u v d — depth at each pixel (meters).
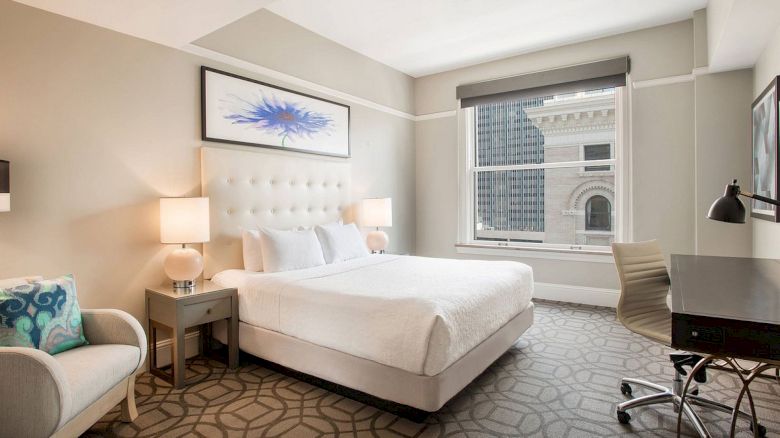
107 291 2.58
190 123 3.00
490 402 2.24
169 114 2.88
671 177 3.88
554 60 4.42
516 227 4.85
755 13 2.42
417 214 5.39
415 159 5.40
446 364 1.98
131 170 2.69
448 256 5.21
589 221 4.40
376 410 2.18
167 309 2.52
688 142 3.80
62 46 2.38
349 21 3.74
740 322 1.11
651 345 3.11
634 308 2.28
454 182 5.12
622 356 2.88
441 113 5.19
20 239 2.24
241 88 3.29
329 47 4.11
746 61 3.24
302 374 2.66
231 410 2.19
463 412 2.14
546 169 4.62
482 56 4.67
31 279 2.03
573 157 4.47
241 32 3.31
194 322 2.54
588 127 4.38
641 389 2.37
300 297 2.46
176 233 2.65
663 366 2.70
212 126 3.11
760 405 2.15
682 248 3.85
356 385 2.18
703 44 3.56
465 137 5.06
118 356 1.90
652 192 3.97
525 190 4.77
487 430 1.97
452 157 5.13
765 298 1.37
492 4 3.45
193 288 2.73
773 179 2.58
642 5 3.49
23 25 2.24
